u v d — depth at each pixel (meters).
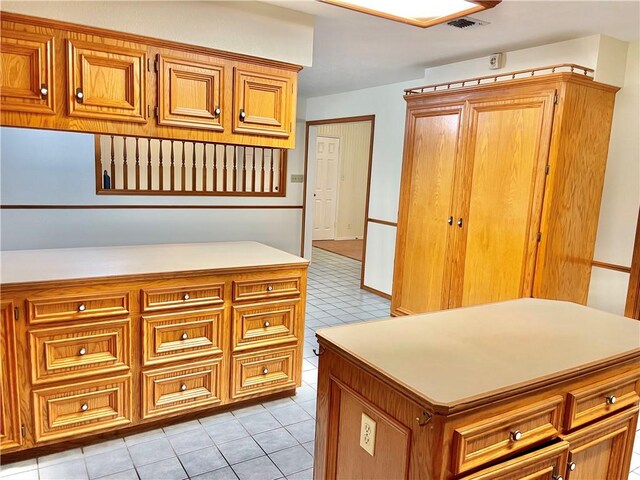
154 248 2.90
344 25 2.98
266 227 5.27
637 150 3.14
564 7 2.55
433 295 3.85
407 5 1.90
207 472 2.11
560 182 3.03
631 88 3.15
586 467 1.45
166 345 2.34
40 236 3.87
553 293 3.18
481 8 1.96
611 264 3.32
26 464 2.10
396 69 4.28
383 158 5.20
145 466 2.13
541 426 1.29
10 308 1.95
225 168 4.95
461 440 1.11
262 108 2.62
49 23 2.03
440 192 3.74
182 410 2.44
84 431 2.19
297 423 2.54
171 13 2.28
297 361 2.77
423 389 1.15
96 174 4.02
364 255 5.54
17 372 2.01
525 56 3.46
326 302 4.97
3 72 1.98
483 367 1.30
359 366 1.31
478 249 3.46
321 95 6.05
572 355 1.42
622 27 2.85
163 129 2.35
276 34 2.59
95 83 2.16
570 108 2.95
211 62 2.43
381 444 1.26
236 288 2.49
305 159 6.50
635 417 1.58
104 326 2.16
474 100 3.41
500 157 3.27
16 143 3.71
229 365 2.54
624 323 1.77
